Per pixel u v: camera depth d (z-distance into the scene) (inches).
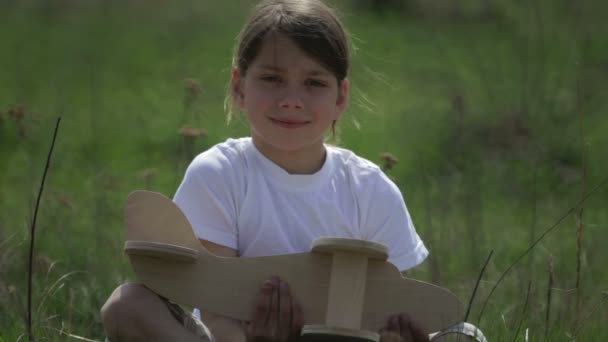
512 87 1033.5
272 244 367.9
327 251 324.8
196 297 332.5
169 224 337.4
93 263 523.2
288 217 372.5
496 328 431.5
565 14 1139.3
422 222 653.3
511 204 749.9
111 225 646.5
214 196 368.5
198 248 336.2
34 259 501.4
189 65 1441.9
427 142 938.7
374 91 1203.9
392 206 390.6
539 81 987.9
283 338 325.7
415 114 1050.1
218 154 378.9
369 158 903.1
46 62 1460.4
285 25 362.3
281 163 378.6
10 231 602.2
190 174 374.3
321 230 375.2
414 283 334.0
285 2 373.4
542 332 419.8
